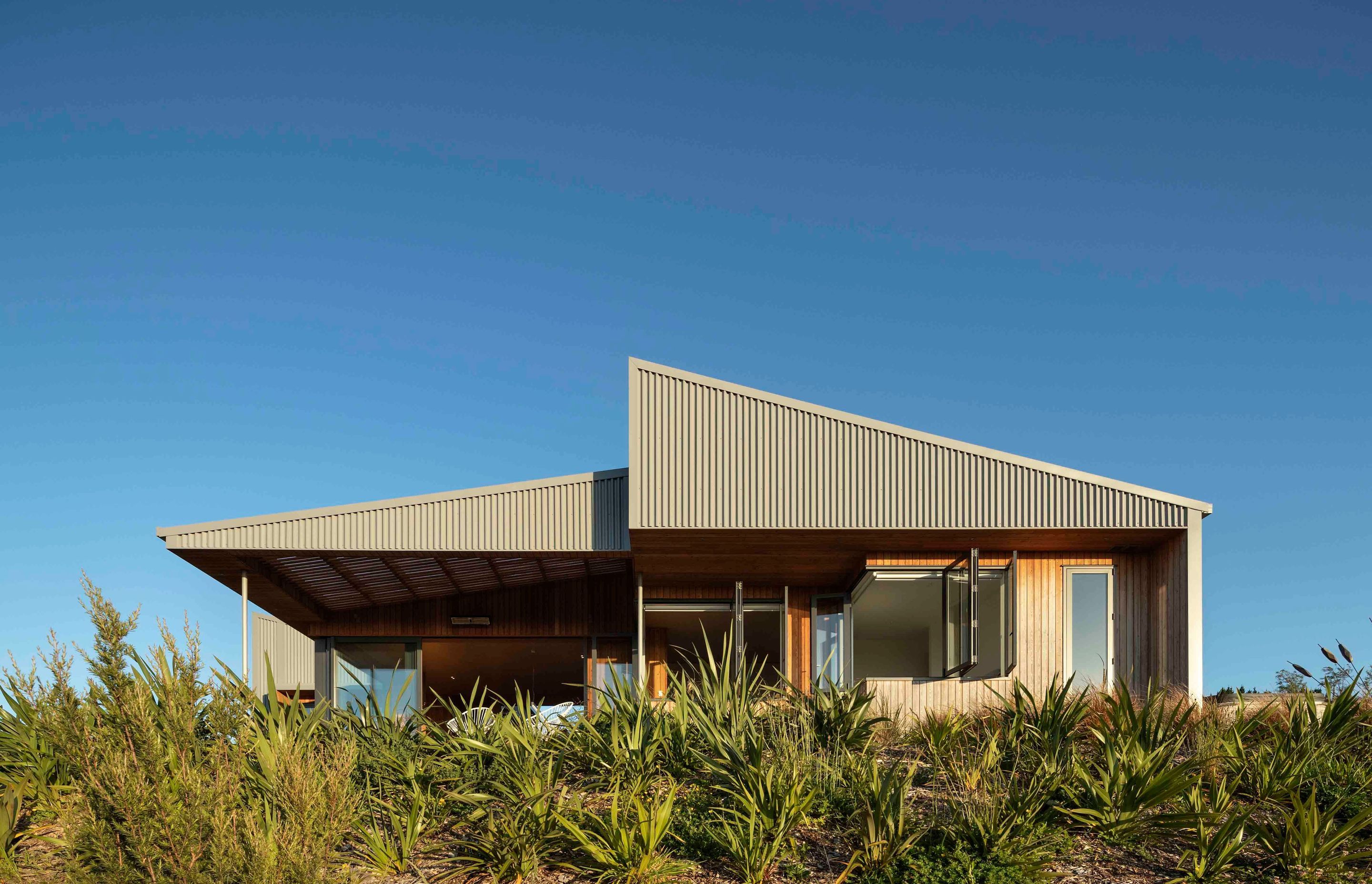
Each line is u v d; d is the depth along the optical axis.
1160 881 6.33
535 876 6.64
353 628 19.81
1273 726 8.98
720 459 13.88
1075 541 14.18
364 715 8.67
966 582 15.02
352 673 19.91
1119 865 6.55
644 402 14.05
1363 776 7.86
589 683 19.67
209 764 6.41
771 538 14.31
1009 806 6.89
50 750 7.84
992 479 13.59
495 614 19.78
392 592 18.97
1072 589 14.73
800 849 6.81
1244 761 7.92
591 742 8.30
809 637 18.34
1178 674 13.50
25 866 6.80
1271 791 7.54
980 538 14.06
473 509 14.95
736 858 6.57
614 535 14.84
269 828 5.96
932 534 13.93
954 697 13.79
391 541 14.87
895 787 7.14
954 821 6.83
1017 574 14.72
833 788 7.56
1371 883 6.23
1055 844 6.71
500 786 7.27
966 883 6.16
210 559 15.39
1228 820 6.96
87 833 5.70
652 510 13.80
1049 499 13.48
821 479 13.77
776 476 13.81
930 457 13.72
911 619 20.72
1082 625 14.62
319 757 7.00
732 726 8.42
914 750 9.35
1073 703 10.17
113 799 5.60
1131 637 14.55
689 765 8.18
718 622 20.95
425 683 26.25
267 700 8.04
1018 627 14.60
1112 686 13.45
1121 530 13.44
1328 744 8.52
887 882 6.29
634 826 6.62
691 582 18.31
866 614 20.36
